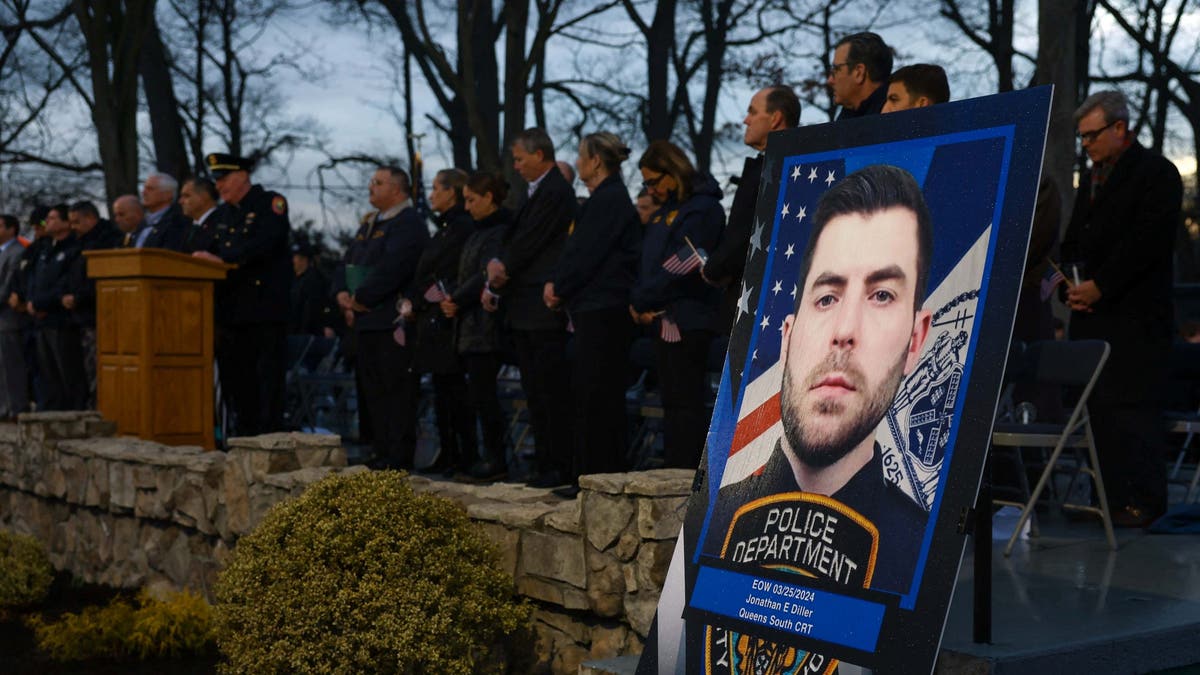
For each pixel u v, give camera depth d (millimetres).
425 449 9773
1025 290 6457
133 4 17281
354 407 11578
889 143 3535
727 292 5266
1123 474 5691
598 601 4570
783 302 3697
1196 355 9023
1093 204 5730
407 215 7984
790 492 3467
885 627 3086
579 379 6242
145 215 10125
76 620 6164
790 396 3562
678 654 3572
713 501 3678
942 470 3115
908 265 3371
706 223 5840
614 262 6207
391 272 7828
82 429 8336
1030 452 6527
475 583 4703
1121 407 5660
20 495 9031
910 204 3416
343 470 5773
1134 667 3643
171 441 8094
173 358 8078
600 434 6211
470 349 7398
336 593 4559
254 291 8438
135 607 6891
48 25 20781
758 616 3393
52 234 10336
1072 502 6457
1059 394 6672
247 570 4711
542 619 4949
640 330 8680
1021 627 3750
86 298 9891
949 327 3221
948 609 2986
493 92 20625
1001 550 5133
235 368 8516
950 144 3369
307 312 12875
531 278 6773
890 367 3328
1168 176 5516
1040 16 12344
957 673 3430
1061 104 12352
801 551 3367
